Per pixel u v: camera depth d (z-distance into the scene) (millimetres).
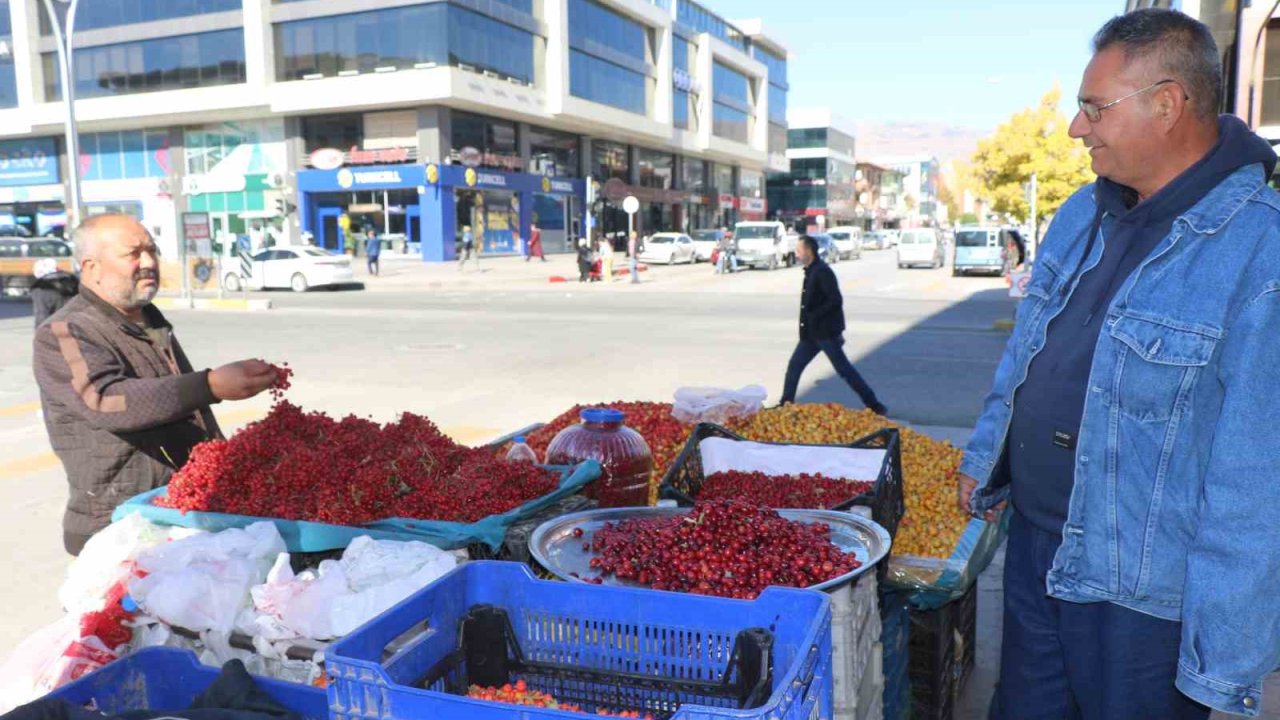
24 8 41812
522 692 1730
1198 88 1855
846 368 8719
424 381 10617
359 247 39406
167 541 2627
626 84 48969
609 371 11289
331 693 1546
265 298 24172
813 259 8641
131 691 1948
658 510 2689
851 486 3256
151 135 42219
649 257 40656
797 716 1519
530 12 40344
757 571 2139
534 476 2914
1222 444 1729
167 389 2779
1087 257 2084
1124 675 2002
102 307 2988
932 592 2873
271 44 37844
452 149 38031
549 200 45781
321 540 2643
